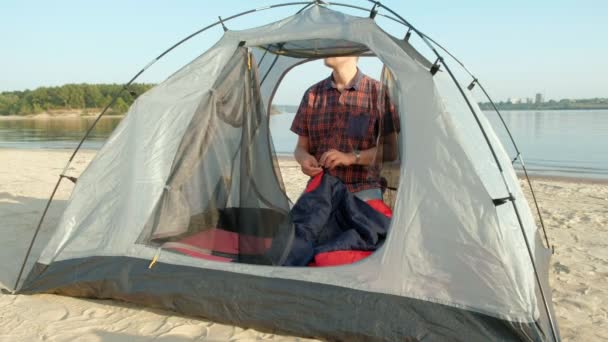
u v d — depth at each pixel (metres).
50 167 10.08
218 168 3.18
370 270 2.61
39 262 3.14
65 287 3.03
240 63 3.10
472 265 2.44
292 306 2.64
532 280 2.49
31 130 28.97
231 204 3.20
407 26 2.97
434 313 2.46
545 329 2.38
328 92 3.64
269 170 3.06
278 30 2.99
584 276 3.66
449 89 2.89
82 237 3.11
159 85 3.14
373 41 2.76
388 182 3.62
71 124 37.78
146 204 3.05
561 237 4.75
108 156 3.15
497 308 2.38
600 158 12.59
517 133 21.20
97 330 2.67
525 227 2.97
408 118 2.63
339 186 3.31
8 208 5.70
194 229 3.12
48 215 5.38
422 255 2.53
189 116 3.11
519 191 3.29
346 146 3.51
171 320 2.81
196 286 2.80
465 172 2.50
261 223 2.97
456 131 2.54
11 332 2.63
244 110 3.11
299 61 3.99
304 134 3.75
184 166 3.11
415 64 2.66
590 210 6.04
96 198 3.13
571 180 9.22
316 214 3.18
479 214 2.45
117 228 3.05
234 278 2.77
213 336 2.62
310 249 2.99
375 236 3.11
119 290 2.92
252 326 2.70
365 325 2.50
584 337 2.71
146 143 3.09
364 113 3.49
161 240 3.01
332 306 2.58
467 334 2.39
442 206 2.52
